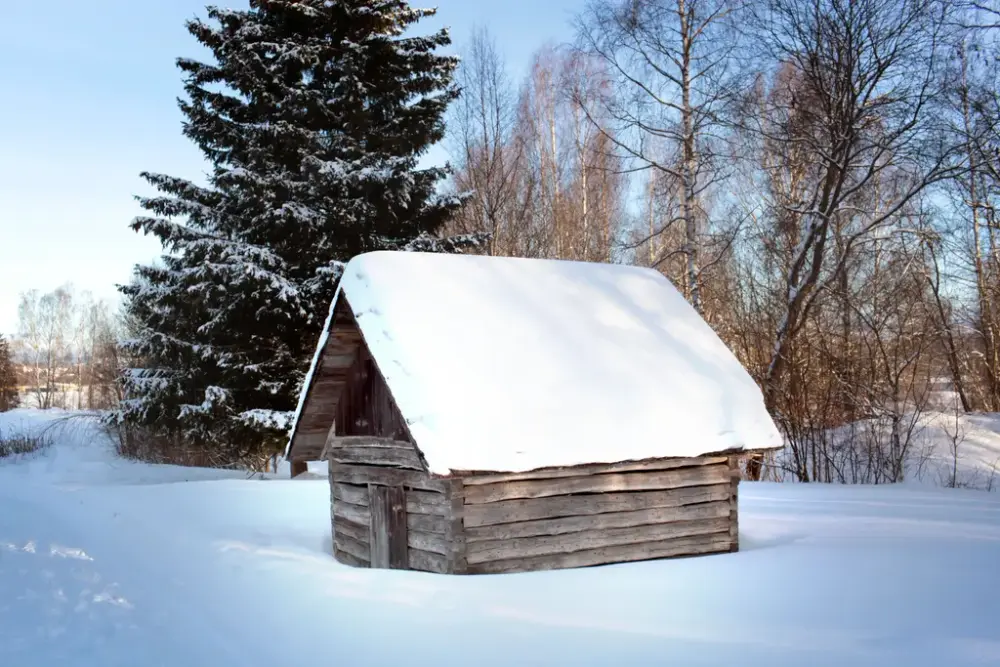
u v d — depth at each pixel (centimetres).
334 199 1933
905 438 1911
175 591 748
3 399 5659
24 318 7088
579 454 750
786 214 2036
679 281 2278
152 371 2166
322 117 2036
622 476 809
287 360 1991
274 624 606
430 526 770
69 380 7112
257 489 1588
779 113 1919
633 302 998
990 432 1944
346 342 892
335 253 1962
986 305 2525
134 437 2484
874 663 461
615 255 2220
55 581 807
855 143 1775
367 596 663
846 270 1961
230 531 1094
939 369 2716
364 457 888
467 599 633
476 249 2414
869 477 1722
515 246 2811
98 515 1303
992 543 823
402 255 899
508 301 901
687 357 927
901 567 709
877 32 1689
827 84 1791
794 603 601
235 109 2106
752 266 2380
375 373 873
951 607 577
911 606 582
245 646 555
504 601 626
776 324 2103
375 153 1948
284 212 1858
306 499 1438
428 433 706
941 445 1886
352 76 1969
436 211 2111
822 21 1745
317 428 1010
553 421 768
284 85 2000
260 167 2006
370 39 2027
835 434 1902
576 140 2781
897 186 1934
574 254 2820
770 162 2272
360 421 902
